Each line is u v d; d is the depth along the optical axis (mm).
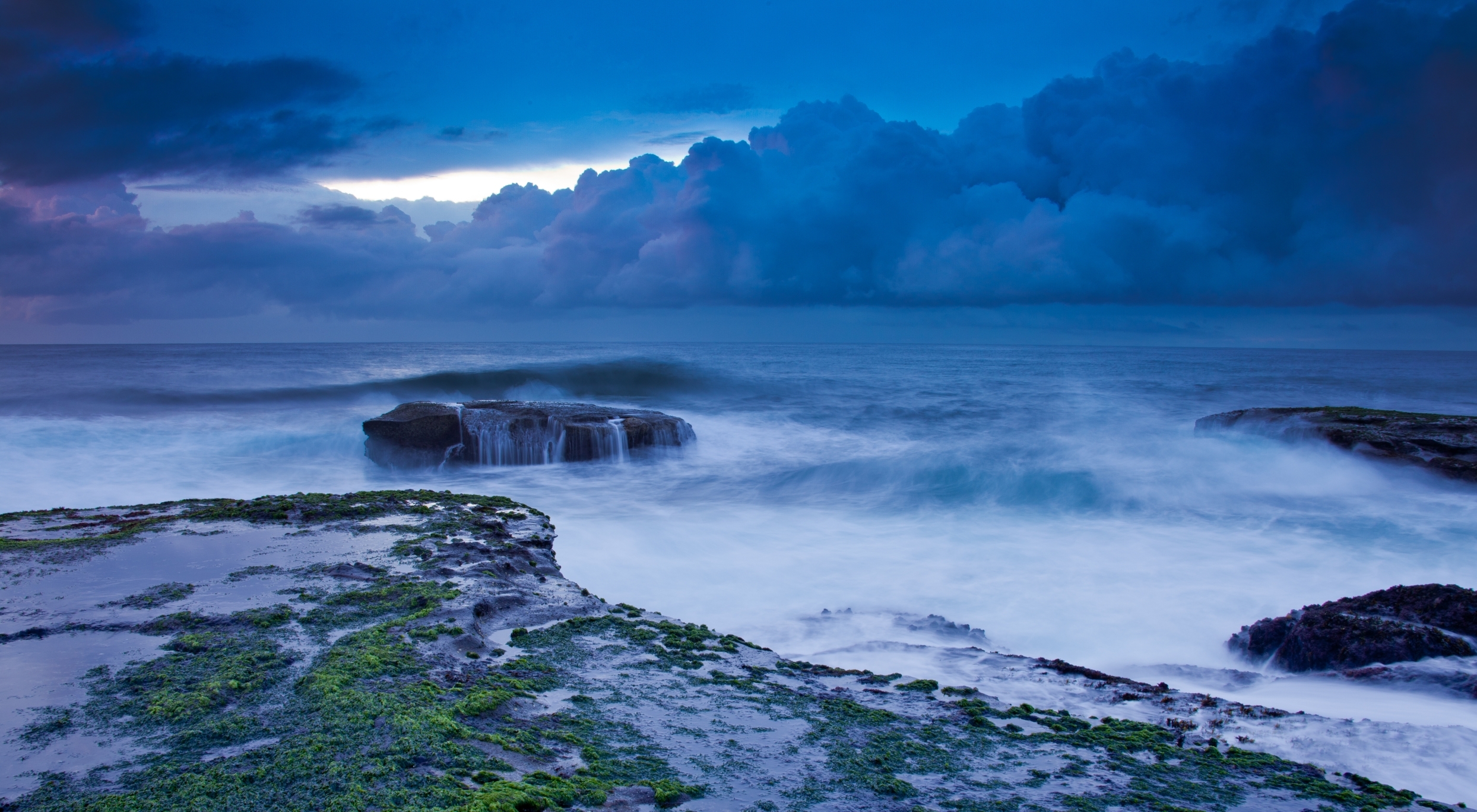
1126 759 4938
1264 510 15055
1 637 6141
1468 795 4754
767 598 10312
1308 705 6719
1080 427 27672
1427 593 8422
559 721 4957
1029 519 14789
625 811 3750
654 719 5137
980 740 5133
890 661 7297
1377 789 4664
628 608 7914
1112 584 10914
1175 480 17141
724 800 3969
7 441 22250
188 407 31188
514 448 20500
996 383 46562
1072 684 6703
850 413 31781
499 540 9961
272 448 22438
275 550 9039
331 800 3678
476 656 6160
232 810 3598
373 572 8188
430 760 4156
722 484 18406
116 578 7883
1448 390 45594
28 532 10031
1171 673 7875
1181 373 63031
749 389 41844
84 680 5312
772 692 5871
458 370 48750
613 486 18391
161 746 4309
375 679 5371
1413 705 6695
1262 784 4641
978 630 8836
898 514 15344
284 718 4703
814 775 4367
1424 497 15898
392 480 19094
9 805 3652
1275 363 93250
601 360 76375
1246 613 9852
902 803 4070
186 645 5984
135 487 17906
